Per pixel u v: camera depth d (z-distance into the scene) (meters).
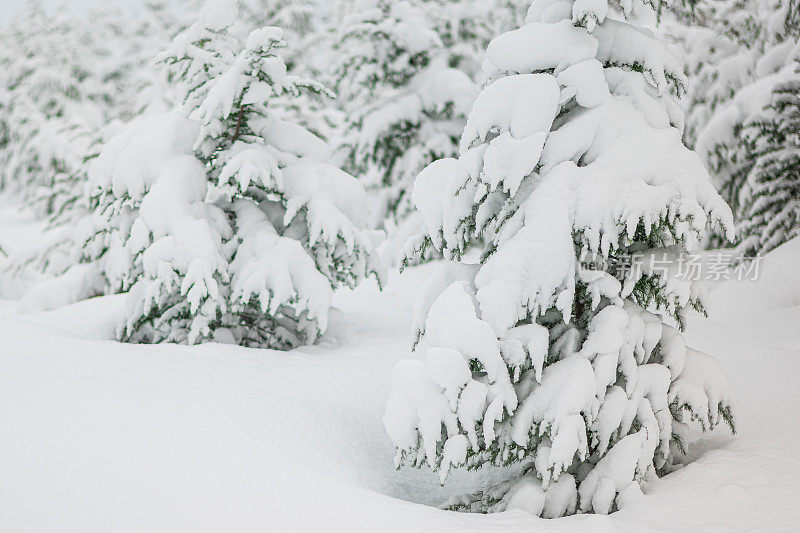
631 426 4.78
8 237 25.58
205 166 8.09
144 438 4.63
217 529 3.90
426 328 4.89
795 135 11.28
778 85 11.38
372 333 8.87
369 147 13.82
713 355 7.19
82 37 34.41
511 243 4.81
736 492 4.33
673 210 4.71
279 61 7.55
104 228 8.67
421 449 4.68
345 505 4.19
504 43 5.11
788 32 12.23
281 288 7.19
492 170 4.82
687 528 4.04
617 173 4.76
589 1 4.95
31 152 28.61
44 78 30.48
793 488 4.39
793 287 9.58
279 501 4.17
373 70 14.27
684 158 4.82
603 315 4.80
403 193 14.68
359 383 6.38
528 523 4.18
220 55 8.20
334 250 8.12
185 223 7.18
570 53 4.99
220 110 7.51
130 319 8.05
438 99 13.91
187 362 6.27
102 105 33.84
